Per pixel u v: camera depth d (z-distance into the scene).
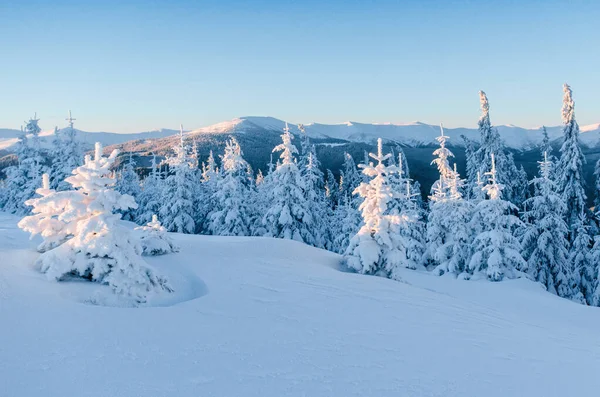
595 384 6.26
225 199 31.53
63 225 10.62
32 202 10.20
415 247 31.58
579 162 31.61
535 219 29.84
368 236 18.14
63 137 39.59
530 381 6.11
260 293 10.32
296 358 6.25
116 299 8.59
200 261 13.61
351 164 56.44
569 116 31.84
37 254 10.38
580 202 31.23
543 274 29.08
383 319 8.97
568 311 17.22
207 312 8.30
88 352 5.77
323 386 5.33
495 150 37.19
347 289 11.79
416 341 7.59
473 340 8.09
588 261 29.41
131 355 5.83
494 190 23.83
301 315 8.68
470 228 27.08
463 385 5.71
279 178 29.56
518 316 12.36
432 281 22.42
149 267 9.86
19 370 5.05
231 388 5.11
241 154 34.09
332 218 42.03
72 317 6.93
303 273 13.56
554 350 8.12
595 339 10.50
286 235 28.39
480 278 23.67
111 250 9.20
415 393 5.32
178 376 5.32
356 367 6.05
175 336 6.75
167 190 33.31
